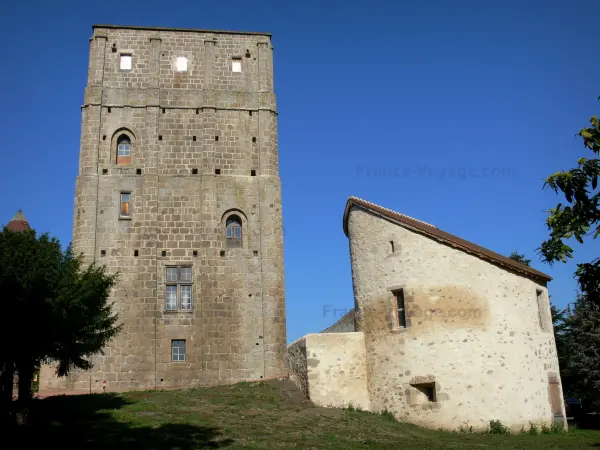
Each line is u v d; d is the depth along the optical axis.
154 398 26.20
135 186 33.12
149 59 35.22
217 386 29.98
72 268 21.84
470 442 20.12
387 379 24.48
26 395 19.95
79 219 32.28
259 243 33.19
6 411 19.56
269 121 35.22
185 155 34.03
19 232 21.08
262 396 26.66
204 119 34.56
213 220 33.00
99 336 22.92
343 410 24.39
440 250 24.42
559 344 41.00
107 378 30.31
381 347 24.95
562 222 13.84
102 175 33.12
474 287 23.92
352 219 27.67
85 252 31.75
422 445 19.05
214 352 31.30
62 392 29.58
